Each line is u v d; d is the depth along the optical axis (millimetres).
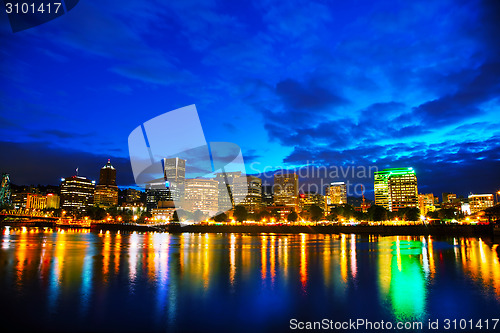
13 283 40312
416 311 30875
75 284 40312
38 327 25500
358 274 49500
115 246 97812
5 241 113500
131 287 39250
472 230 175750
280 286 40875
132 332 24906
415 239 146125
